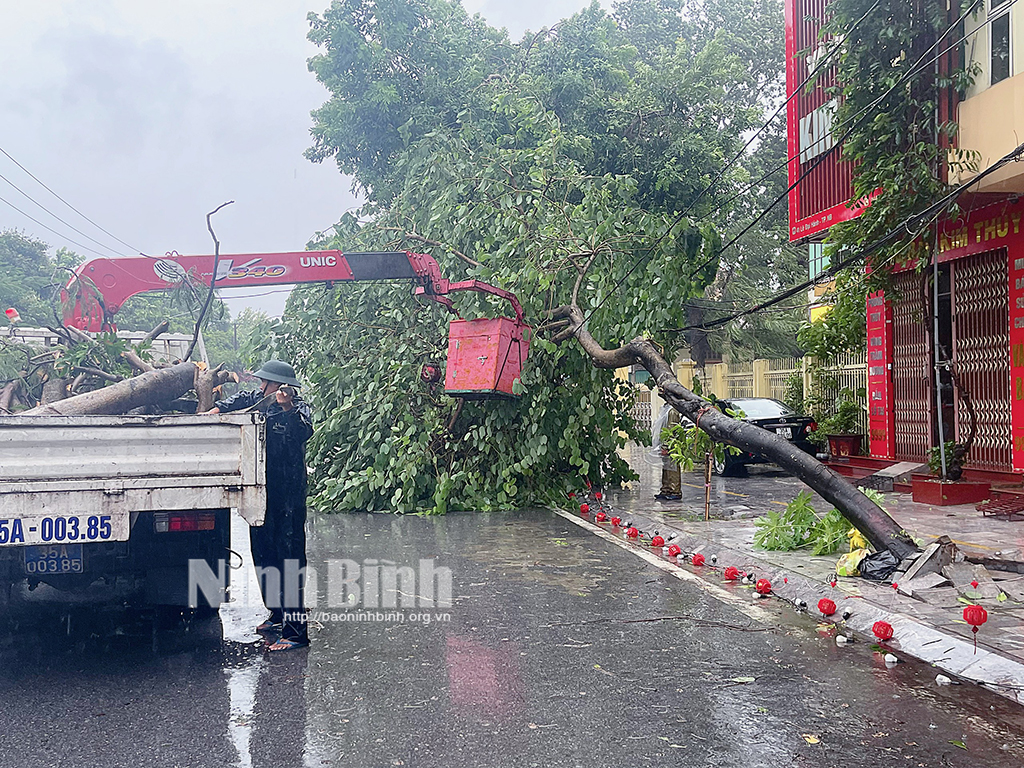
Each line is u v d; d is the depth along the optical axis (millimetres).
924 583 6492
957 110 10875
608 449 13234
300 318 13547
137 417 5074
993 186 10586
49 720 4238
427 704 4441
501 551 8922
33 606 6586
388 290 13016
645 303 11711
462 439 12648
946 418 13203
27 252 48031
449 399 12484
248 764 3721
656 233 11945
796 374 20938
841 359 17812
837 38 13023
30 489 4848
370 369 12914
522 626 5980
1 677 4922
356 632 5840
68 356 9320
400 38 17188
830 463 15844
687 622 6078
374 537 9836
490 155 13969
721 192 19328
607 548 9117
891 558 7020
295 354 13867
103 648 5508
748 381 23625
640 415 28406
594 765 3689
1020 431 11539
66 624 6082
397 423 12664
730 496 13445
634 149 18625
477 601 6727
